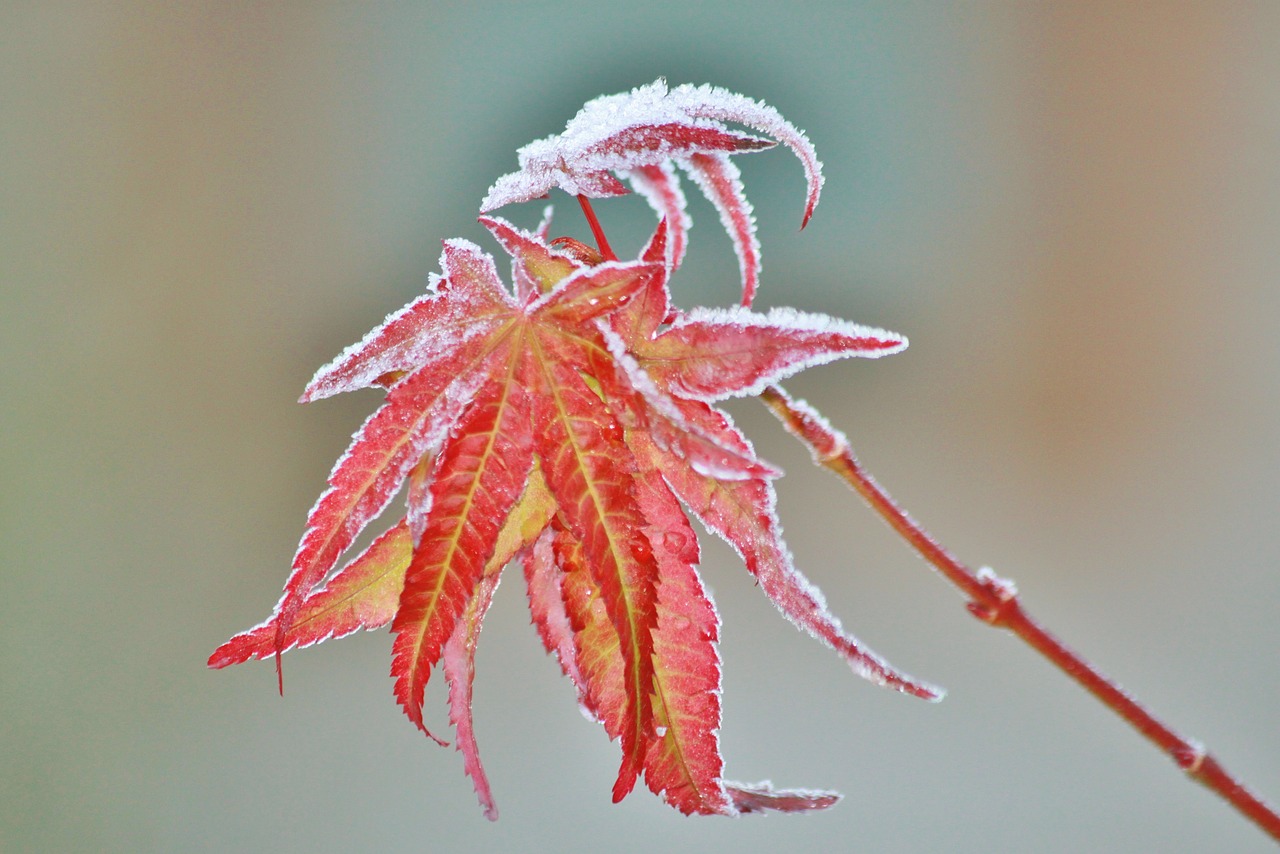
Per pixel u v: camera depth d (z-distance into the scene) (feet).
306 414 4.88
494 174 5.09
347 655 4.20
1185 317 4.88
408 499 1.98
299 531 4.66
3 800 3.97
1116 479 4.51
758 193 4.94
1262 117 5.05
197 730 4.13
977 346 4.95
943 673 3.77
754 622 4.10
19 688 4.24
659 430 1.97
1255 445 4.52
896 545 4.28
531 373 1.97
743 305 1.98
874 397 4.85
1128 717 1.99
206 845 3.80
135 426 4.87
